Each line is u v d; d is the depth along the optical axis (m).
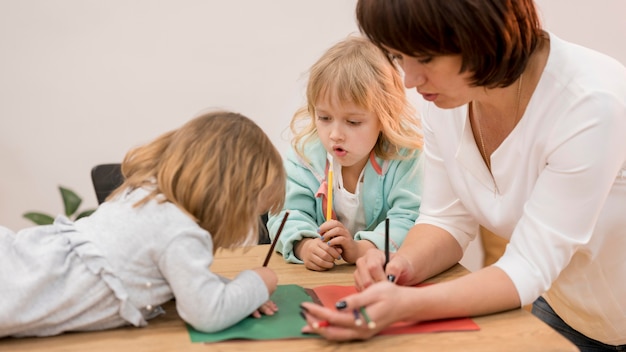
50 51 2.75
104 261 1.21
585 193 1.23
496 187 1.42
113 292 1.22
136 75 2.80
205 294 1.20
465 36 1.12
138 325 1.24
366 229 1.84
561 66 1.26
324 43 2.85
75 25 2.74
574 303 1.52
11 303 1.17
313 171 1.78
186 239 1.23
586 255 1.40
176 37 2.78
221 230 1.29
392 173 1.77
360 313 1.17
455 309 1.24
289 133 2.59
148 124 2.85
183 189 1.27
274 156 1.35
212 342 1.18
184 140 1.30
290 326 1.24
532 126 1.29
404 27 1.12
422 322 1.26
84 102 2.80
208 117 1.34
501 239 2.59
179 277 1.21
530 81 1.30
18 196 2.85
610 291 1.46
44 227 1.30
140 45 2.78
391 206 1.79
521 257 1.29
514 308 1.30
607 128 1.21
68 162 2.85
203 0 2.76
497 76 1.19
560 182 1.25
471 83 1.20
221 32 2.79
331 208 1.70
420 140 1.76
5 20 2.71
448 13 1.10
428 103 1.51
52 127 2.81
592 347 1.67
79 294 1.21
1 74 2.75
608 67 1.27
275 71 2.85
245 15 2.79
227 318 1.21
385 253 1.40
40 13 2.72
